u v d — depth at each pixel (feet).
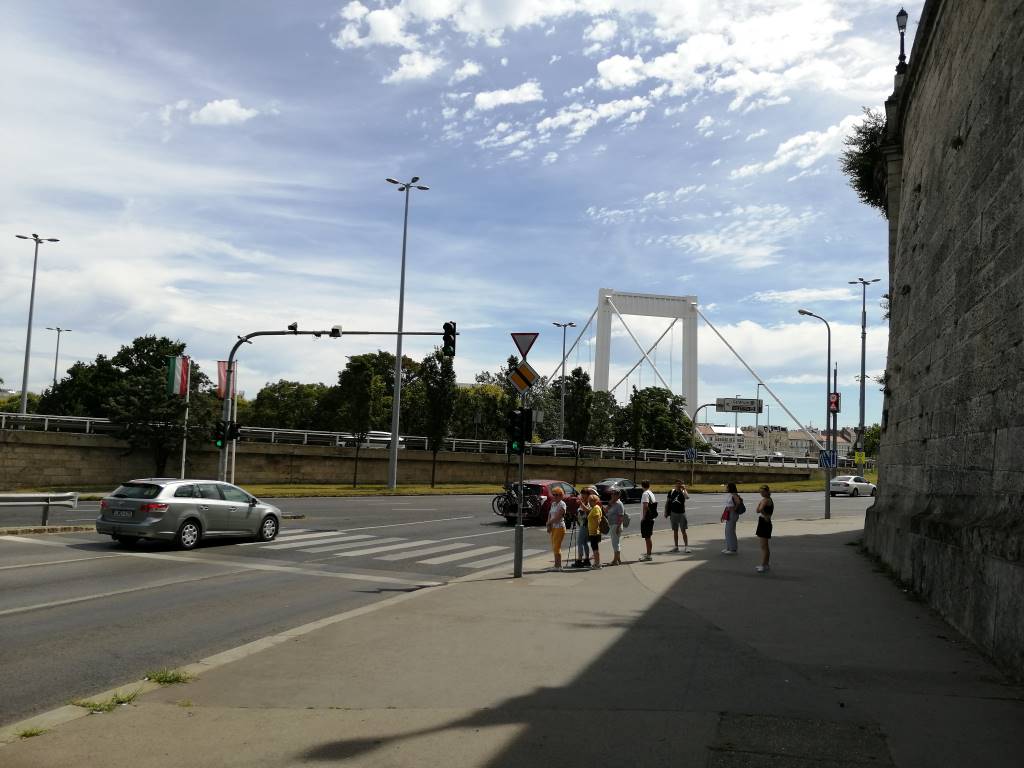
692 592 38.63
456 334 81.20
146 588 39.19
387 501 109.81
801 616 32.12
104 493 102.53
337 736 17.19
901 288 54.75
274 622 31.71
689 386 345.92
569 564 51.26
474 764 15.57
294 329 88.48
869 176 72.79
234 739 16.98
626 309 347.36
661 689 20.97
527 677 22.22
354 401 135.03
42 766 15.34
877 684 21.50
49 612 32.55
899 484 50.55
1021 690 20.94
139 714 18.71
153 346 204.85
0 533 60.34
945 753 16.11
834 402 106.22
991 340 30.50
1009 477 27.25
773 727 17.74
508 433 45.68
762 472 212.23
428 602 35.19
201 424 120.16
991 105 32.24
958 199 37.27
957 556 29.68
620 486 121.19
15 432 107.24
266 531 62.44
